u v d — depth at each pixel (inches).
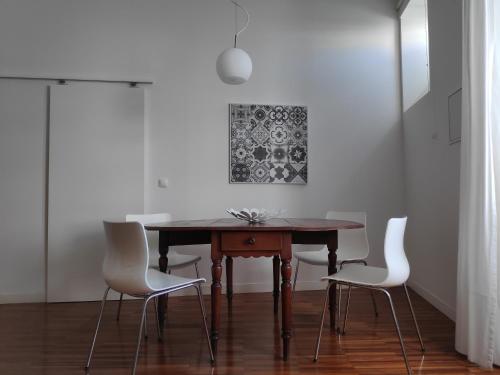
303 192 131.0
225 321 96.0
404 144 134.8
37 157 120.2
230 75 93.9
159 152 125.6
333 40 135.5
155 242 105.1
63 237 118.7
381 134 135.5
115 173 122.0
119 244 62.0
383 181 134.5
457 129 93.9
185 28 129.3
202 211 126.3
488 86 70.2
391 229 66.4
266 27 132.8
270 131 130.1
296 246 129.3
